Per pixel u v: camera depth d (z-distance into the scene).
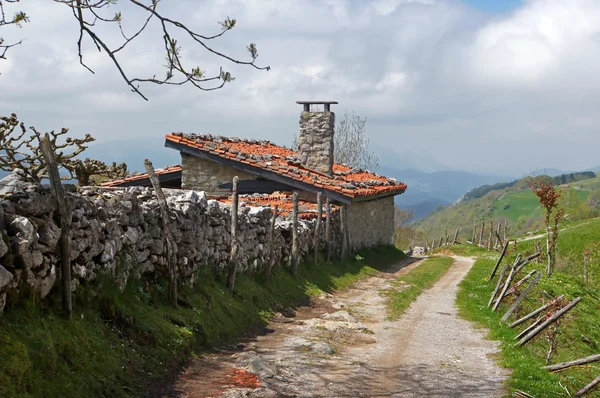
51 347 7.48
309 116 30.81
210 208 14.59
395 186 36.69
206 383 9.30
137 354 9.17
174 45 6.93
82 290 8.95
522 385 10.91
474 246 49.03
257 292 15.88
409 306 19.72
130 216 10.88
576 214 64.25
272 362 10.91
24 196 7.96
